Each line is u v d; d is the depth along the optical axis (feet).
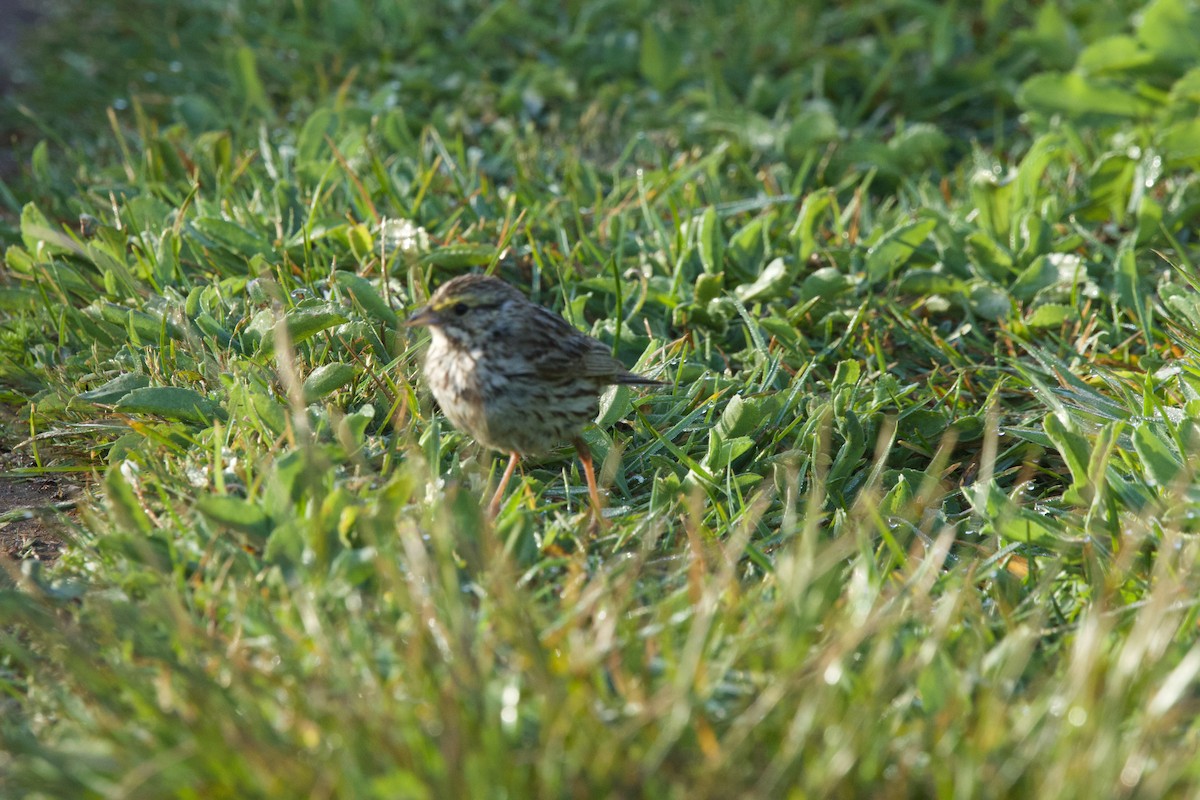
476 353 29.25
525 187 45.50
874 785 19.60
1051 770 18.99
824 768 18.98
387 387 33.30
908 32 60.39
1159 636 22.57
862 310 37.83
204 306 35.91
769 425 33.71
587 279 40.16
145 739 20.18
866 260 41.11
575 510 30.94
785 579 24.03
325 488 26.40
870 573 25.23
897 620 22.75
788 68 59.88
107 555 26.20
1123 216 45.01
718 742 20.53
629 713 20.76
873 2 64.13
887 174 50.21
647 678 21.57
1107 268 41.98
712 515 29.76
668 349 36.81
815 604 22.47
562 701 19.90
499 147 53.01
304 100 56.03
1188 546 26.30
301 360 32.94
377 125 50.08
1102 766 18.57
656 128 55.06
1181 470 28.50
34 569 25.88
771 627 23.44
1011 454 34.04
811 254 42.57
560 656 21.85
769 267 39.47
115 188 45.19
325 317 32.91
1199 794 18.81
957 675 21.43
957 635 24.11
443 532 23.71
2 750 20.45
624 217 43.09
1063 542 27.96
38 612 23.91
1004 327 38.91
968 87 58.13
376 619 23.49
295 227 42.22
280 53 61.16
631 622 23.39
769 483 31.65
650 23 55.88
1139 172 44.88
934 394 35.47
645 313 39.93
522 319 29.50
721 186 48.62
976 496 29.68
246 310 36.04
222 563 25.41
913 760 19.62
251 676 21.38
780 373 36.73
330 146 45.24
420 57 60.23
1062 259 41.16
